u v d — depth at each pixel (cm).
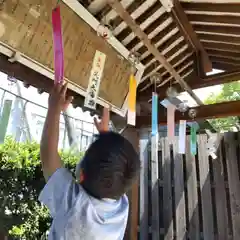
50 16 185
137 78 292
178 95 350
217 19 261
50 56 196
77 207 86
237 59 324
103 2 216
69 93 256
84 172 91
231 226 423
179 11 253
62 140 510
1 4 159
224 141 449
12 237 361
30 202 381
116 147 92
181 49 314
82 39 218
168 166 464
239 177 429
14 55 176
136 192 337
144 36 234
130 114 255
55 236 85
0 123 176
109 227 91
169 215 449
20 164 380
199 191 448
